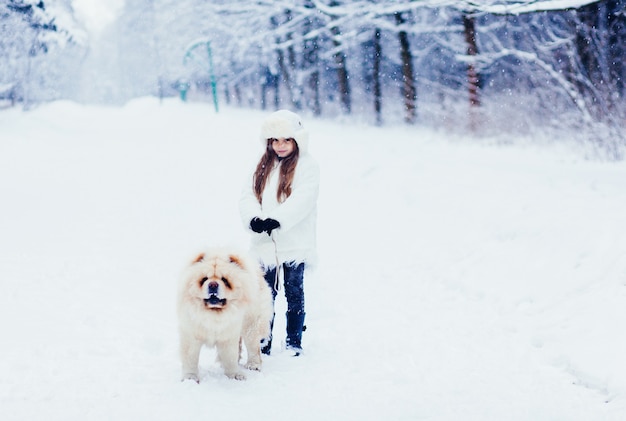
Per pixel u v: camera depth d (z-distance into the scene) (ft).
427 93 84.79
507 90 66.54
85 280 22.04
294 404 12.14
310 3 83.41
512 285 20.33
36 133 63.05
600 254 19.79
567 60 59.36
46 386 12.92
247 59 110.11
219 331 12.97
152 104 131.85
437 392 12.95
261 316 14.52
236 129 72.23
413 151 48.47
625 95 49.16
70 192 38.37
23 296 19.51
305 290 22.75
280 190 15.88
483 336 17.06
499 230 25.52
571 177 31.86
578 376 13.76
